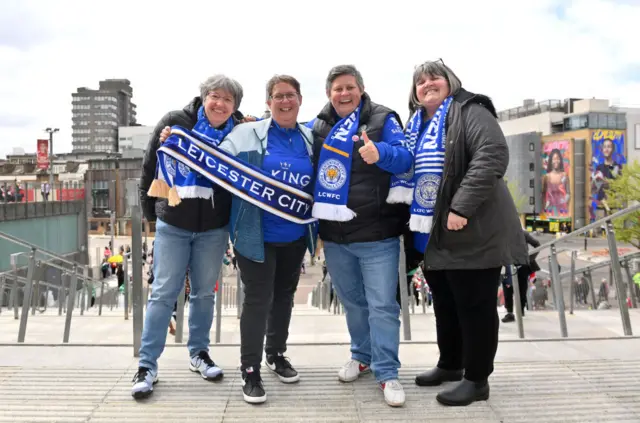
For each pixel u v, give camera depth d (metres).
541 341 3.79
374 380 3.05
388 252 2.84
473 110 2.60
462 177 2.60
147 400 2.75
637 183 40.62
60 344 3.71
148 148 3.05
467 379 2.71
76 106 190.12
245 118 3.14
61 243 26.14
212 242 3.05
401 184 2.76
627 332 4.07
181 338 4.67
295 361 3.43
